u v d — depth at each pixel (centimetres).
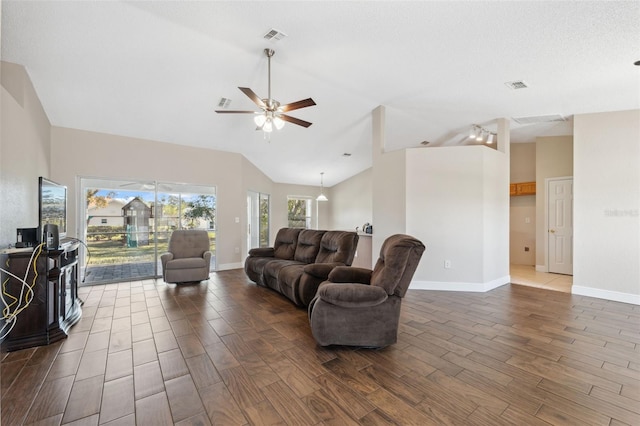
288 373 212
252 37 289
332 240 404
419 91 404
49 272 263
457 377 207
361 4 239
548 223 595
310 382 201
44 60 313
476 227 436
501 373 212
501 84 365
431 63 327
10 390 191
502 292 434
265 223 812
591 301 393
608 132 414
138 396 185
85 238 479
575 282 430
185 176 558
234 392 189
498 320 320
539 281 510
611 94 370
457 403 179
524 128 537
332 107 462
